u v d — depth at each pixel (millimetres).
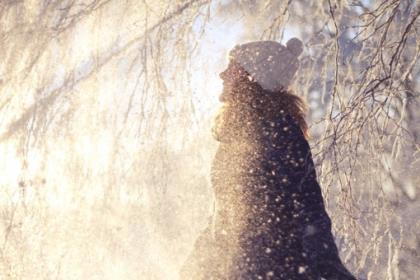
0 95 4152
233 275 2654
